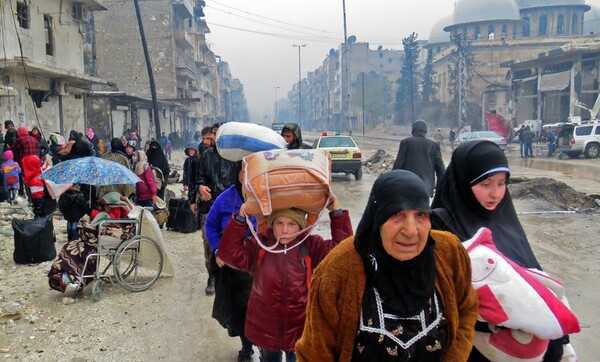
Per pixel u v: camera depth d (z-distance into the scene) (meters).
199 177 5.64
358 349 1.84
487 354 2.15
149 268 6.36
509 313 2.01
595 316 5.01
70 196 7.38
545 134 30.36
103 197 6.19
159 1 43.56
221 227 3.75
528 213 10.36
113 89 36.50
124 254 6.11
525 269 2.19
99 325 5.07
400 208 1.69
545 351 2.14
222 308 3.77
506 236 2.42
